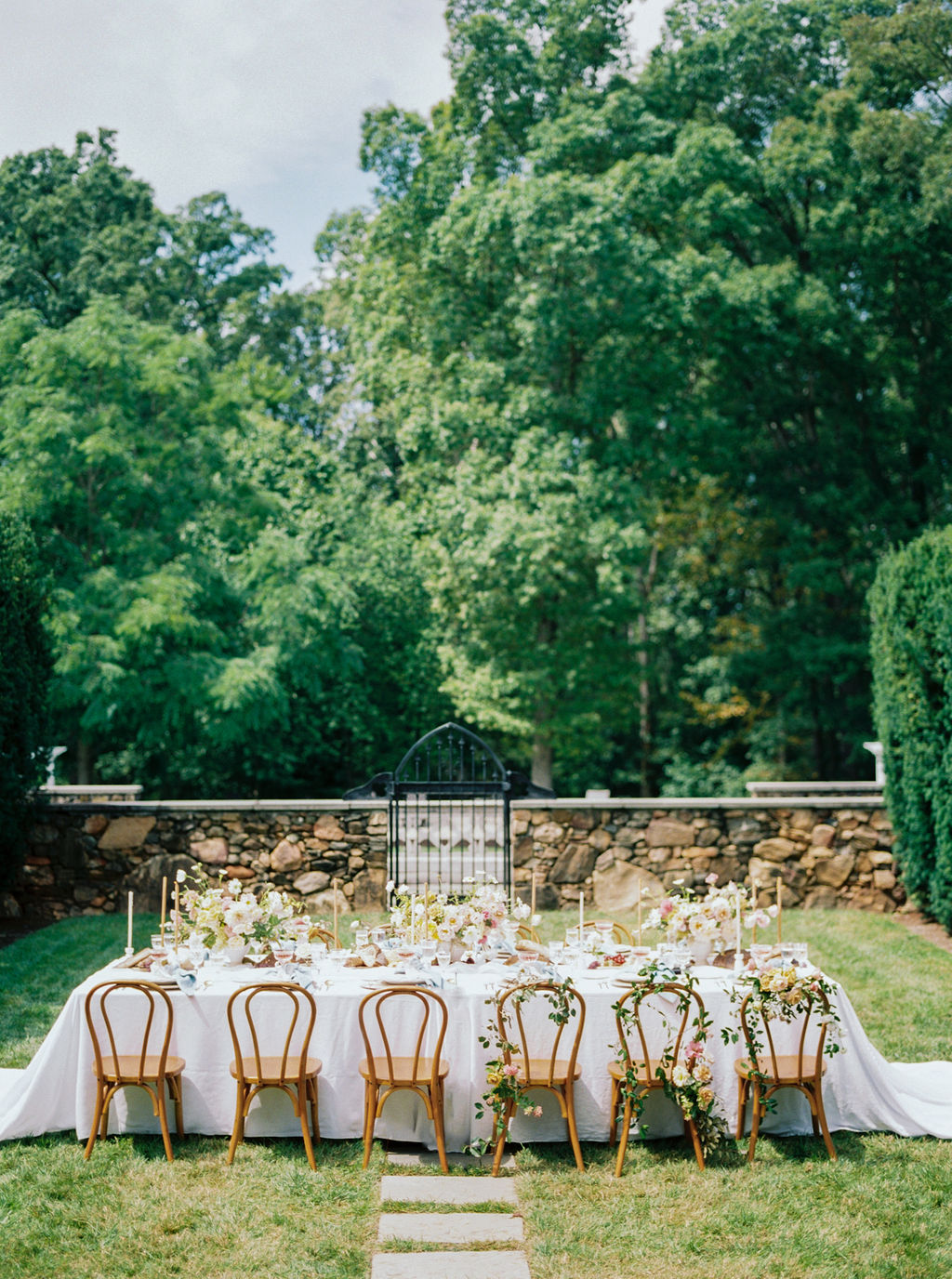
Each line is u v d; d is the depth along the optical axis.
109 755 19.45
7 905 10.60
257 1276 4.07
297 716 18.70
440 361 18.97
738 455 19.56
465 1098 5.33
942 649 9.25
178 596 15.33
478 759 19.84
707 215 17.45
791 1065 5.33
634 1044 5.39
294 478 19.89
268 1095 5.36
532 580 16.50
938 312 18.31
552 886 10.59
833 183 18.02
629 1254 4.25
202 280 24.33
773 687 20.14
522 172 17.86
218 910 5.77
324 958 5.95
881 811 10.60
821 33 18.84
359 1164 5.09
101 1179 4.91
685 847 10.59
